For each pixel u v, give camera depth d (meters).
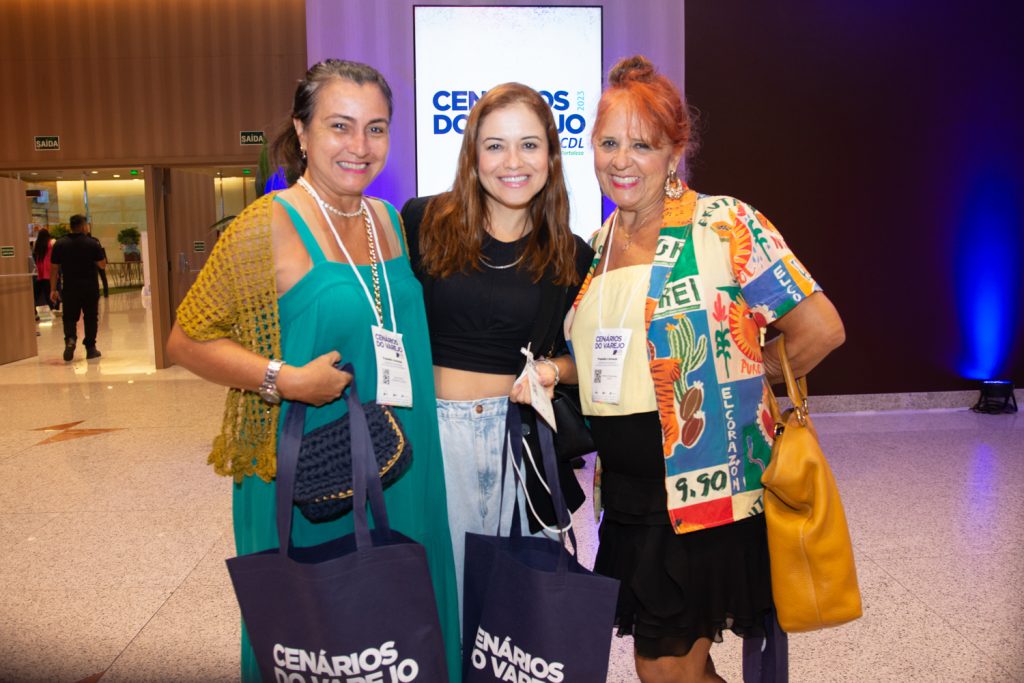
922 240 6.29
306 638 1.47
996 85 6.18
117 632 2.88
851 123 6.16
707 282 1.69
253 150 10.37
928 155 6.21
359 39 5.28
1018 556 3.40
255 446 1.64
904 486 4.41
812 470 1.62
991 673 2.48
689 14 6.00
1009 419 6.00
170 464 5.12
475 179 1.92
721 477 1.69
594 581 1.58
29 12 10.25
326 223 1.73
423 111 5.33
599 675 1.59
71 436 5.95
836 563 1.62
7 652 2.75
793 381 1.69
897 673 2.50
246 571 1.48
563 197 1.95
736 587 1.73
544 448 1.75
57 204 15.33
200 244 12.48
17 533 3.92
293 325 1.64
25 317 10.34
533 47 5.30
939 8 6.11
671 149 1.77
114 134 10.33
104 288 16.92
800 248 6.23
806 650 2.66
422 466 1.84
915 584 3.15
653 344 1.69
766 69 6.08
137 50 10.27
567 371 1.93
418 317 1.87
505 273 1.96
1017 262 6.33
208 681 2.54
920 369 6.40
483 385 1.96
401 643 1.49
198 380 8.53
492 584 1.70
